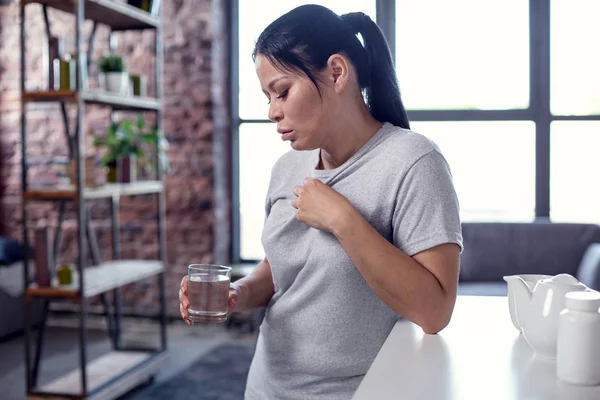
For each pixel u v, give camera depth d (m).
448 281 1.03
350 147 1.17
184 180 4.47
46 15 2.95
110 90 3.29
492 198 4.43
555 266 3.94
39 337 3.12
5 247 4.34
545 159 4.34
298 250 1.19
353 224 1.03
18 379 3.43
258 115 4.70
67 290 2.91
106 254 4.57
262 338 1.28
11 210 4.69
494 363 0.90
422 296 1.00
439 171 1.08
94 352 3.92
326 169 1.24
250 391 1.31
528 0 4.32
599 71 4.29
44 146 4.62
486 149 4.41
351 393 1.18
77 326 4.49
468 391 0.79
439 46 4.42
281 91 1.11
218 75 4.52
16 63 4.64
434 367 0.88
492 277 3.98
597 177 4.33
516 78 4.37
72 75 2.94
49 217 4.63
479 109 4.40
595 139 4.32
